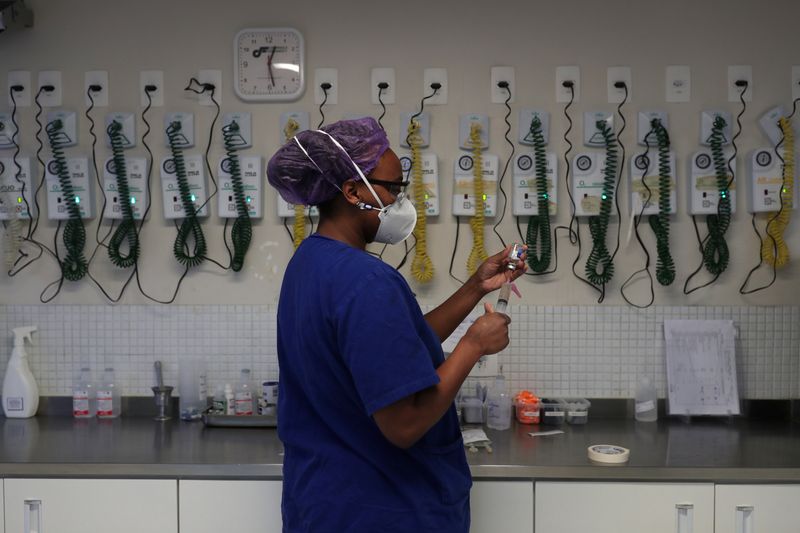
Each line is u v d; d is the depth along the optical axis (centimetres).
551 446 223
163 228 270
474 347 142
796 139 262
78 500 204
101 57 270
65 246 270
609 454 203
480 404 252
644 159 260
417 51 266
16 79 270
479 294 185
